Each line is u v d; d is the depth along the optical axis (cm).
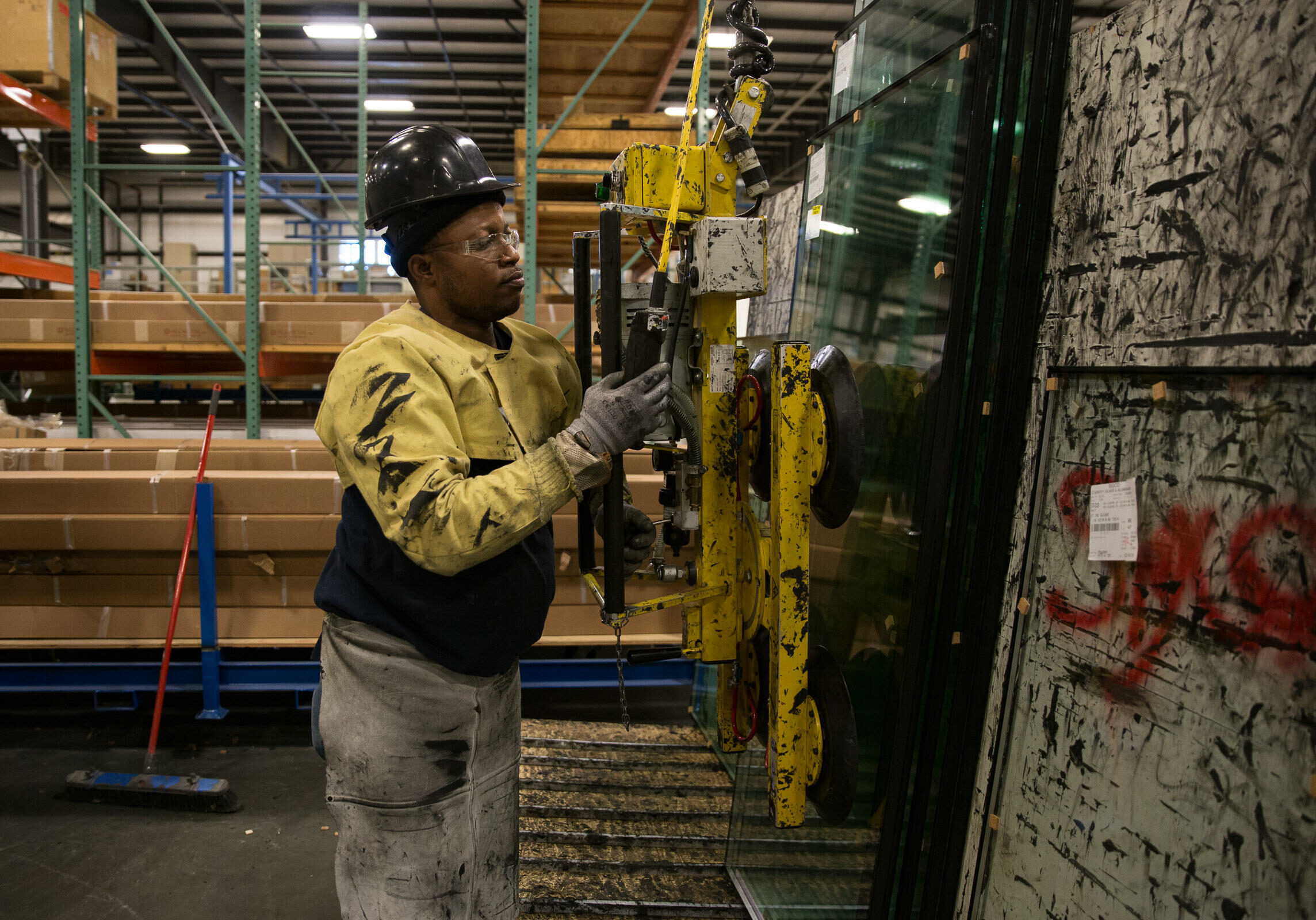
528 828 221
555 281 754
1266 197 92
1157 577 106
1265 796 89
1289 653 87
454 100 1107
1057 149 129
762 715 159
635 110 561
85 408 411
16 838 240
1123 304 114
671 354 149
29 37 388
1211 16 100
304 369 467
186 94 1038
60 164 1228
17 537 279
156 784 256
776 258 262
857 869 155
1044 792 126
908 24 162
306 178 652
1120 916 109
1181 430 104
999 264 133
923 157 149
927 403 142
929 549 135
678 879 204
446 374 116
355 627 123
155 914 207
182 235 1477
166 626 295
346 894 126
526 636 130
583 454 109
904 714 138
